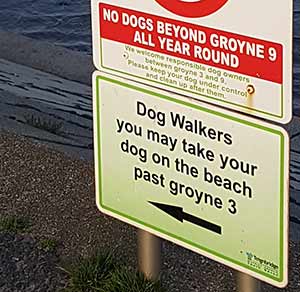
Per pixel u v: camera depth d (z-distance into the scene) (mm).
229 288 3311
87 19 9258
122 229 3662
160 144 2863
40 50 7781
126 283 3184
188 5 2633
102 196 3104
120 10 2822
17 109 6043
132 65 2852
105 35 2896
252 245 2715
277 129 2545
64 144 5105
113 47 2885
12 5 9641
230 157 2684
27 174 4211
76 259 3420
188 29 2658
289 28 2418
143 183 2959
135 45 2820
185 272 3395
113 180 3049
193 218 2850
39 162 4344
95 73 2973
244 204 2697
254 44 2506
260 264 2711
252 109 2570
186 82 2721
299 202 4766
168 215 2920
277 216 2623
